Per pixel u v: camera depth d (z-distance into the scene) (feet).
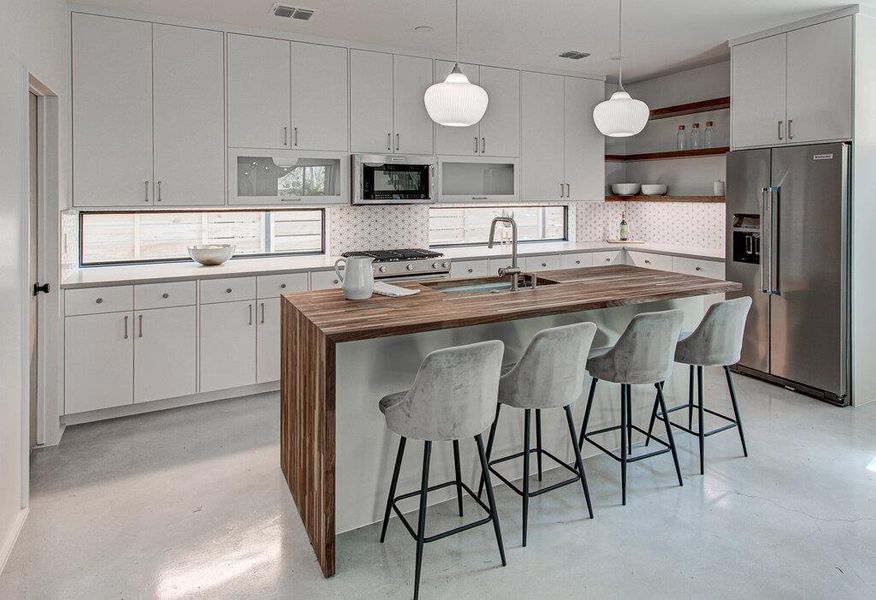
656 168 20.66
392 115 16.30
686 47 16.35
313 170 15.47
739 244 15.53
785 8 13.20
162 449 11.41
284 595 7.26
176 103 13.70
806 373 14.14
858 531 8.49
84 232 14.48
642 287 10.78
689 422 11.64
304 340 8.48
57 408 11.60
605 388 11.18
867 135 13.28
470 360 7.11
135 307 12.76
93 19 12.75
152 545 8.26
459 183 17.46
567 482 8.68
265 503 9.43
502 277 12.09
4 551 7.87
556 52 16.78
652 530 8.57
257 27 14.38
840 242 13.17
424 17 13.73
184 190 13.96
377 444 8.77
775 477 10.14
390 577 7.60
